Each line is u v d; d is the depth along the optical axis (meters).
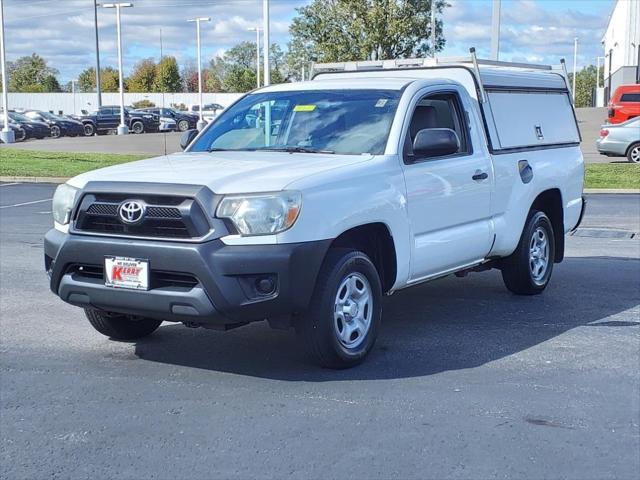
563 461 4.43
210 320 5.32
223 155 6.49
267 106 7.11
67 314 7.72
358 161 6.07
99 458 4.45
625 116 31.59
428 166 6.59
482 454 4.51
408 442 4.66
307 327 5.68
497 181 7.50
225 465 4.36
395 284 6.36
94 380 5.74
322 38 30.66
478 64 8.07
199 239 5.27
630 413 5.16
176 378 5.79
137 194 5.48
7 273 9.77
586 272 10.03
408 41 29.83
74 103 84.81
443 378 5.80
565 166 8.85
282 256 5.28
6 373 5.89
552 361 6.25
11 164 26.66
